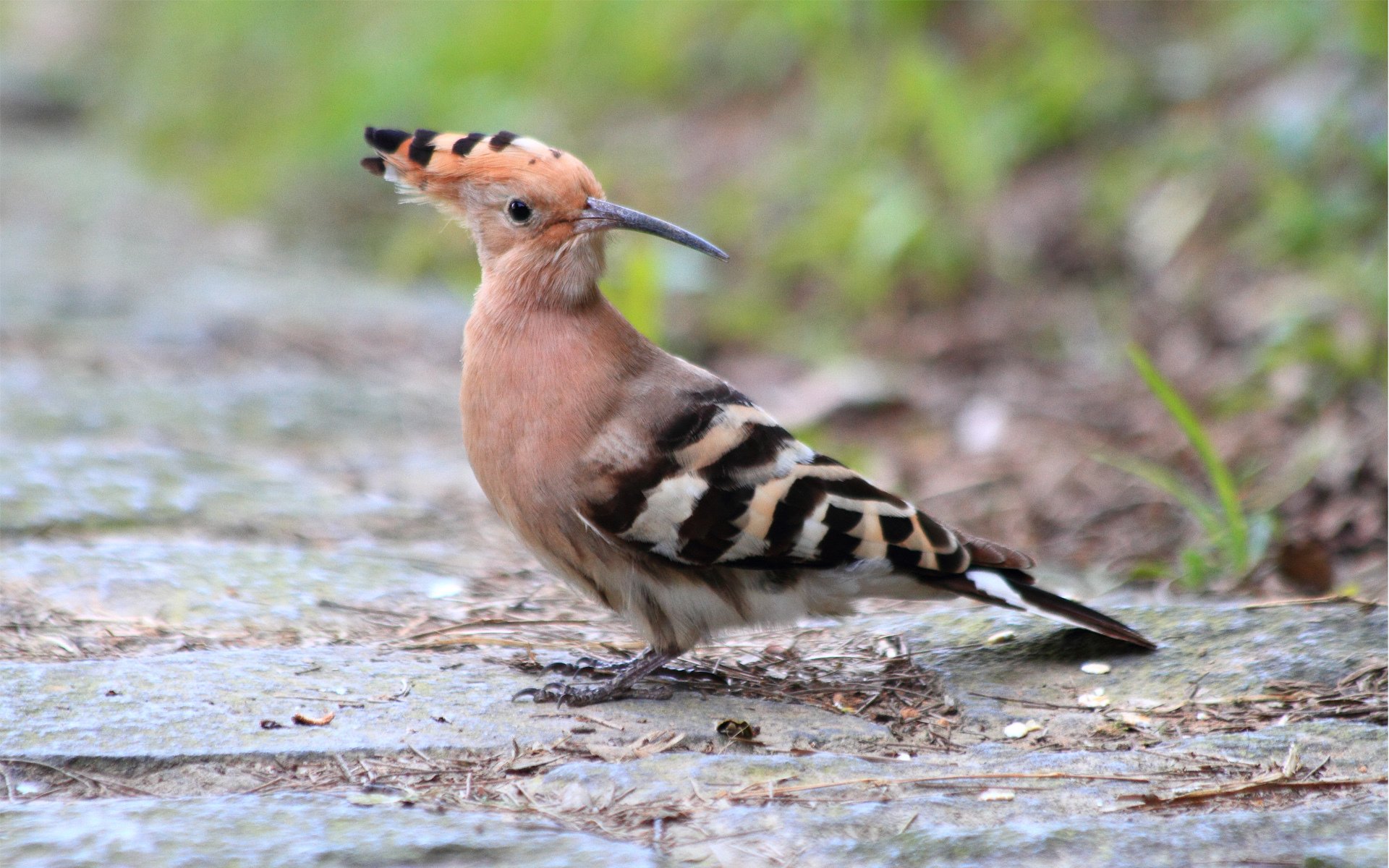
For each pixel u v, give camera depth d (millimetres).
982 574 7270
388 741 6293
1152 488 11609
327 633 8016
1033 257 16547
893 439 13891
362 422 13359
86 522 9688
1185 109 17203
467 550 9953
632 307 12883
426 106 24016
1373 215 14305
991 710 7070
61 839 5184
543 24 24297
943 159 17844
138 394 13305
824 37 21172
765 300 17609
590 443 7094
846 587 7238
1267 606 8078
